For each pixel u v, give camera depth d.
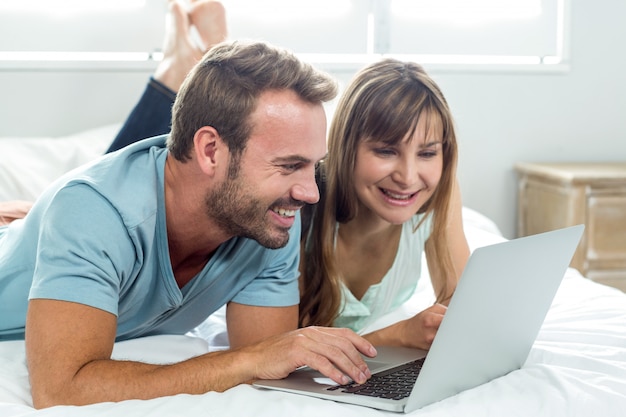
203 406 0.97
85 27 2.84
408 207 1.45
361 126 1.40
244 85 1.10
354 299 1.61
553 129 3.06
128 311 1.27
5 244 1.34
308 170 1.13
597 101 3.07
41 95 2.82
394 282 1.64
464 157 3.04
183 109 1.15
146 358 1.28
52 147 2.48
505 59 3.06
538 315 1.17
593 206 2.68
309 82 1.11
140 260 1.18
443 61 3.03
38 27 2.82
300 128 1.10
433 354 0.96
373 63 1.46
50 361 1.05
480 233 2.21
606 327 1.39
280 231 1.17
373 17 2.98
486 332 1.05
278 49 1.14
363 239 1.58
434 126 1.41
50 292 1.07
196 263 1.30
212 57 1.14
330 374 1.06
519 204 3.03
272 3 2.93
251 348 1.11
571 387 1.03
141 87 2.85
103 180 1.16
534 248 1.06
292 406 0.97
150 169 1.20
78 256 1.09
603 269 2.71
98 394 1.03
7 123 2.81
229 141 1.11
